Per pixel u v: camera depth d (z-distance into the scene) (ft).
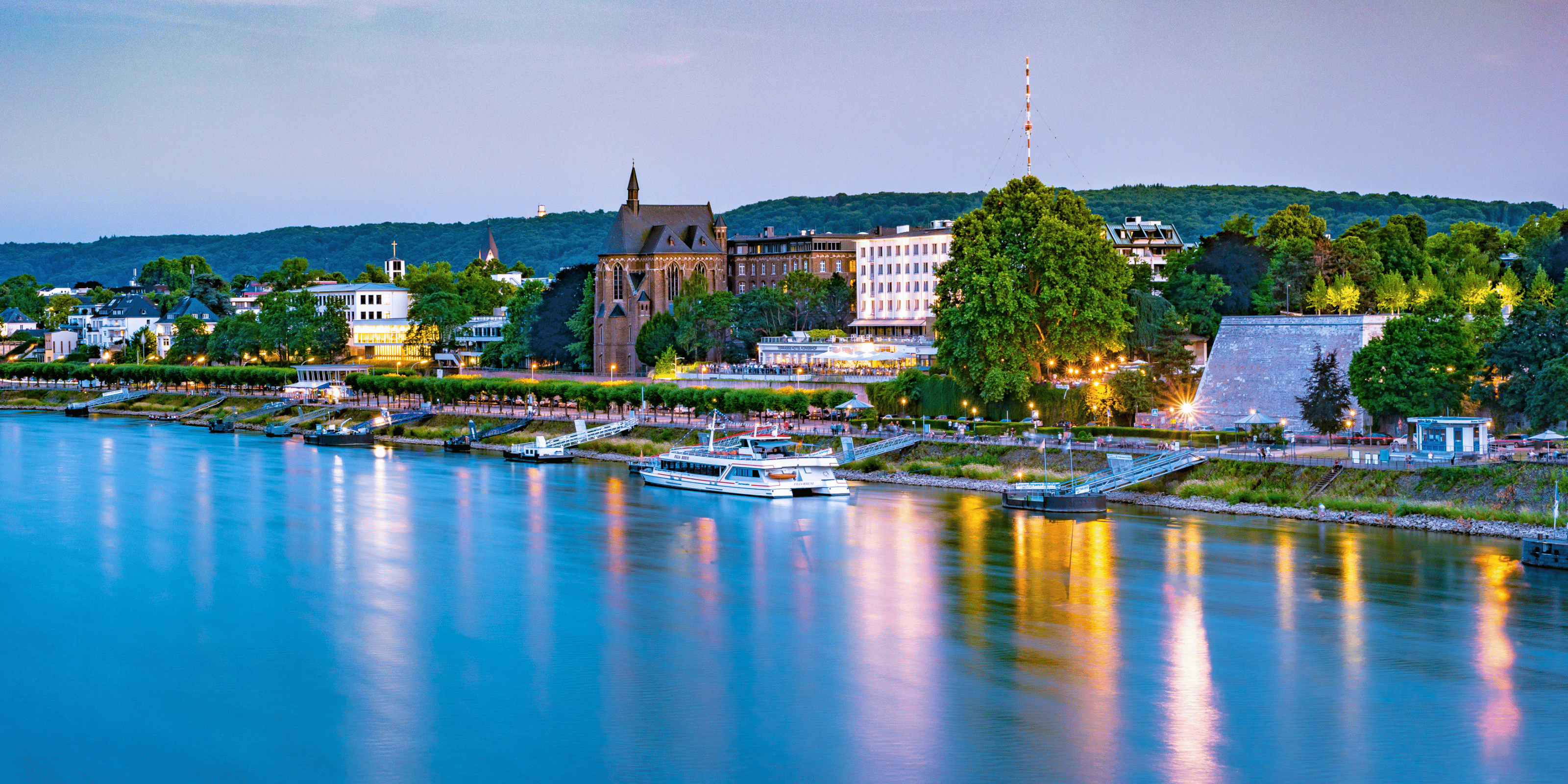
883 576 377.09
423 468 648.79
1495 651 301.02
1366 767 243.60
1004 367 599.98
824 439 629.10
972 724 263.70
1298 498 451.94
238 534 449.48
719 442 616.39
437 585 371.76
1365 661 296.10
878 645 311.47
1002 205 625.41
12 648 313.32
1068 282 591.37
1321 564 377.71
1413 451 465.47
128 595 360.48
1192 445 517.96
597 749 254.06
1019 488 497.87
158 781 242.17
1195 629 319.88
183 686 287.28
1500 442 471.21
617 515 487.20
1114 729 260.62
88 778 244.01
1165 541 412.36
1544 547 365.40
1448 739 254.88
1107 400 578.25
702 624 330.54
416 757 251.19
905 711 270.46
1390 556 383.86
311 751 253.85
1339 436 515.91
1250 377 586.45
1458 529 409.69
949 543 420.77
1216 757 248.52
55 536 444.96
